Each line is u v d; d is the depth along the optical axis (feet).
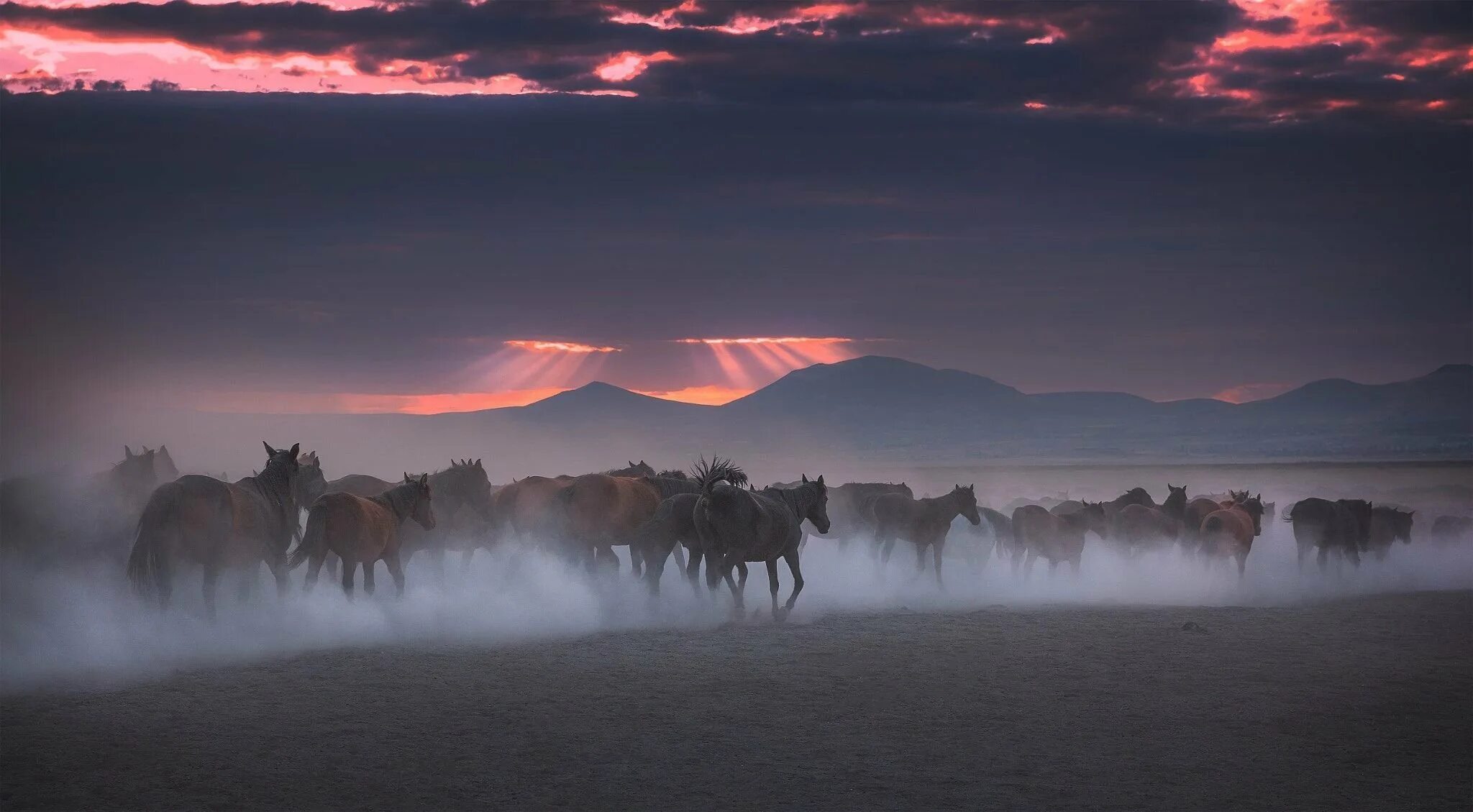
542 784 36.88
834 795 36.06
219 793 35.58
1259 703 48.49
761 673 53.62
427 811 34.30
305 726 43.09
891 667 55.21
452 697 48.08
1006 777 37.93
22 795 35.14
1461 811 35.09
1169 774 38.52
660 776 37.81
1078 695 49.75
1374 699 49.47
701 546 75.82
